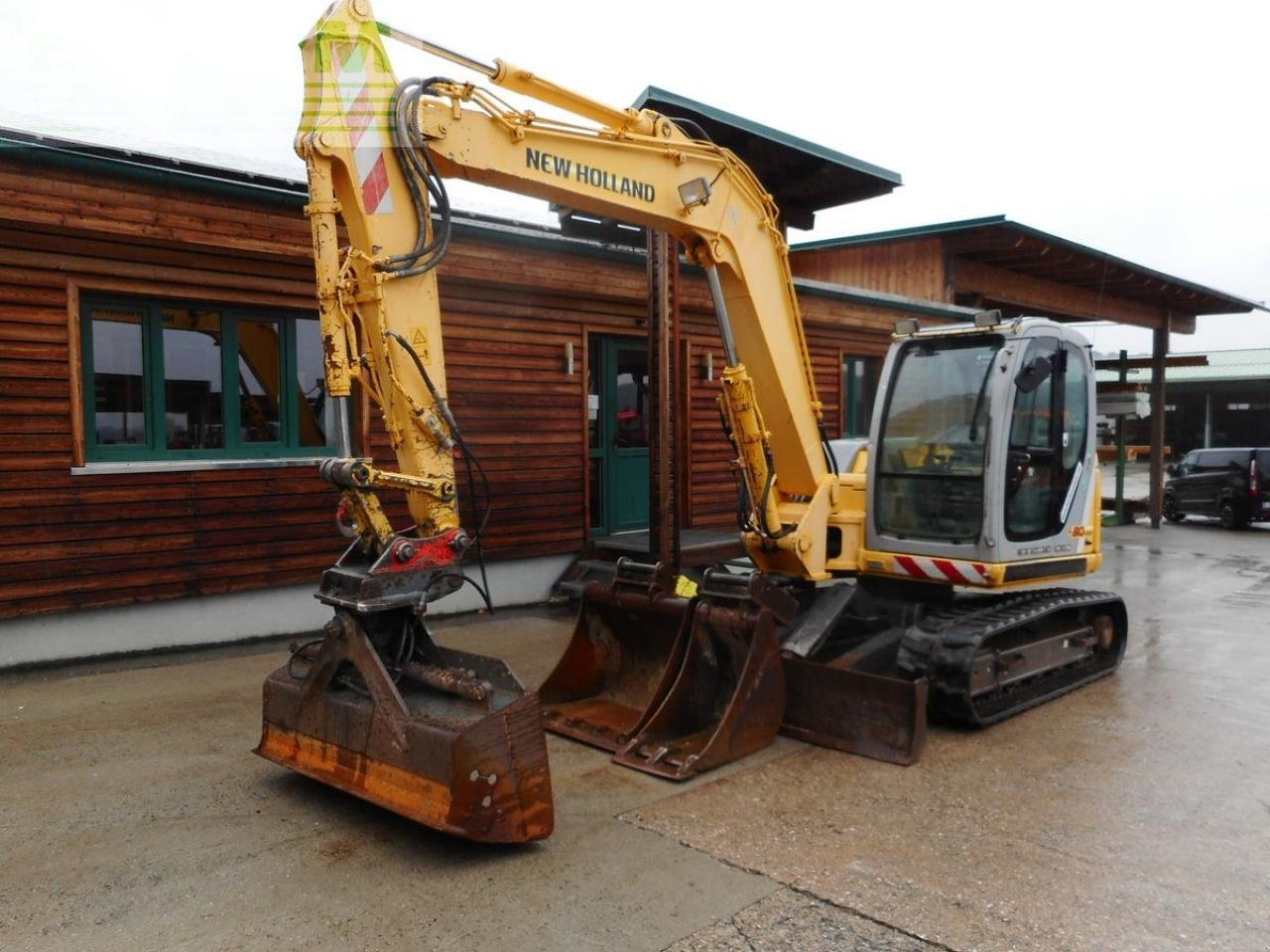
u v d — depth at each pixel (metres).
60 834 3.76
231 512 6.83
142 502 6.45
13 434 5.96
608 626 5.45
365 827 3.84
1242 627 8.02
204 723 5.14
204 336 6.86
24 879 3.39
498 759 3.48
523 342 8.34
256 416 7.12
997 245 12.05
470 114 4.14
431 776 3.46
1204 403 33.56
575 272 8.52
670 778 4.34
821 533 5.75
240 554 6.88
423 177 3.92
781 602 4.92
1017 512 5.62
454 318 7.86
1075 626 6.15
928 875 3.47
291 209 6.91
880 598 6.09
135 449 6.55
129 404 6.56
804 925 3.11
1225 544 14.20
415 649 3.95
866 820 3.96
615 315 9.05
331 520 7.30
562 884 3.38
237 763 4.55
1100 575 11.05
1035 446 5.73
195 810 3.99
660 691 4.93
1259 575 11.05
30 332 6.00
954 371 5.64
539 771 3.62
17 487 5.98
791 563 5.66
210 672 6.18
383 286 3.85
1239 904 3.26
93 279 6.22
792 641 5.24
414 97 3.89
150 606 6.58
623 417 9.58
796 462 5.75
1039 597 5.92
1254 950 2.97
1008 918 3.16
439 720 3.53
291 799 4.11
